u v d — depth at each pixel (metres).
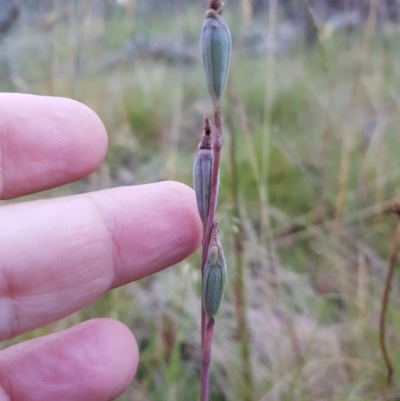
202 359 0.05
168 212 0.07
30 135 0.07
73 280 0.07
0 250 0.06
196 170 0.05
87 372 0.07
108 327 0.07
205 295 0.05
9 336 0.07
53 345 0.07
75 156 0.08
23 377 0.07
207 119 0.05
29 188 0.08
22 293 0.07
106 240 0.07
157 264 0.07
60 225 0.07
